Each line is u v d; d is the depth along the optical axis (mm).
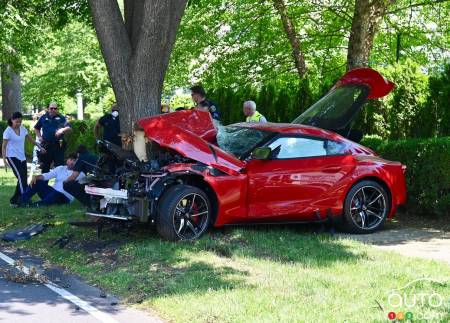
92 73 38094
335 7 18109
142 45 10281
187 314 5883
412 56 20656
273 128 9625
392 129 13227
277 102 15516
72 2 14516
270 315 5633
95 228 9656
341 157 9578
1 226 10703
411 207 11062
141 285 6988
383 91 10914
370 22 14648
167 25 10336
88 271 7805
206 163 8828
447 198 10312
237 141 9602
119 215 8797
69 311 6254
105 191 8859
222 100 16750
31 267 8031
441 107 12203
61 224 10125
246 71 20719
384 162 9875
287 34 18984
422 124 12641
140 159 9047
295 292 6336
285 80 20594
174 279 7055
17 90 29922
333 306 5820
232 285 6680
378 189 9727
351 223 9531
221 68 20891
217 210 8867
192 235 8758
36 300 6652
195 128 9273
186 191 8602
